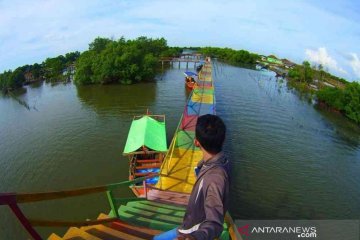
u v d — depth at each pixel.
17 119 42.06
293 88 68.62
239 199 22.20
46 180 25.48
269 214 20.64
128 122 39.62
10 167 27.70
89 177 25.88
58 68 83.31
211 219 2.12
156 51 103.12
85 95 55.72
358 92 46.28
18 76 68.75
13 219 20.83
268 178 25.61
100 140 33.56
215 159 2.54
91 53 73.62
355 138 37.69
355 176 27.20
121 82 65.44
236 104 50.12
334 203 22.52
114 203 6.70
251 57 118.50
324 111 50.41
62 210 21.31
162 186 15.57
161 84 65.50
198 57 125.00
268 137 35.59
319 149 33.00
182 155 19.88
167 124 38.81
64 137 34.56
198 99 37.22
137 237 5.71
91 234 5.67
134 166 24.81
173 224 7.39
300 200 22.55
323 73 83.88
